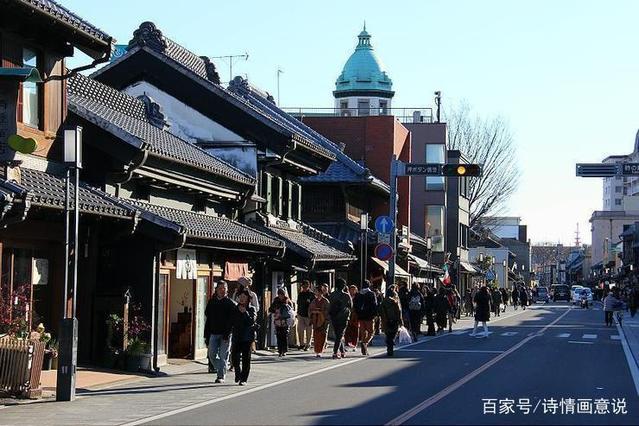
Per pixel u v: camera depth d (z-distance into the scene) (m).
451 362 27.25
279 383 21.31
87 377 20.94
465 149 81.94
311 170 39.41
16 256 20.09
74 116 23.31
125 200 23.92
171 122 34.62
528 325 53.72
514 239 166.38
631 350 32.91
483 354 30.59
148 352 22.84
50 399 17.80
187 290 27.23
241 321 20.98
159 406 17.09
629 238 124.00
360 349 32.50
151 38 34.50
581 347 34.34
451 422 15.07
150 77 34.44
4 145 18.45
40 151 21.55
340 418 15.49
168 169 25.75
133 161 23.58
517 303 97.00
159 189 26.78
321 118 57.84
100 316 22.95
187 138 34.62
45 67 21.80
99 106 27.50
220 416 15.75
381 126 57.41
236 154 34.47
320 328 29.27
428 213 74.19
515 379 22.17
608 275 139.88
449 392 19.36
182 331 27.11
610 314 53.69
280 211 37.84
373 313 30.23
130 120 28.70
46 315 21.42
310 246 36.62
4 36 20.12
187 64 37.25
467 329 48.44
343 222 47.91
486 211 86.38
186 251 26.22
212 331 21.34
